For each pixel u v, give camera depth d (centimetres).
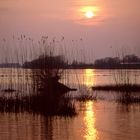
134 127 2775
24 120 3092
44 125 2881
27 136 2525
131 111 3575
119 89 5478
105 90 5859
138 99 4369
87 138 2448
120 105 4025
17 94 3644
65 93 4788
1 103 3581
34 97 3603
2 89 4575
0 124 2930
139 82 6600
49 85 3869
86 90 5303
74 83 6675
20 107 3559
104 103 4206
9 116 3281
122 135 2519
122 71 4941
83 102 4297
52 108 3519
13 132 2645
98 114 3403
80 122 3002
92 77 10112
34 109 3538
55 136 2511
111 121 3036
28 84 3681
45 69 3978
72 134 2566
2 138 2477
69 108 3466
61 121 3052
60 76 4653
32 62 4006
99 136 2497
